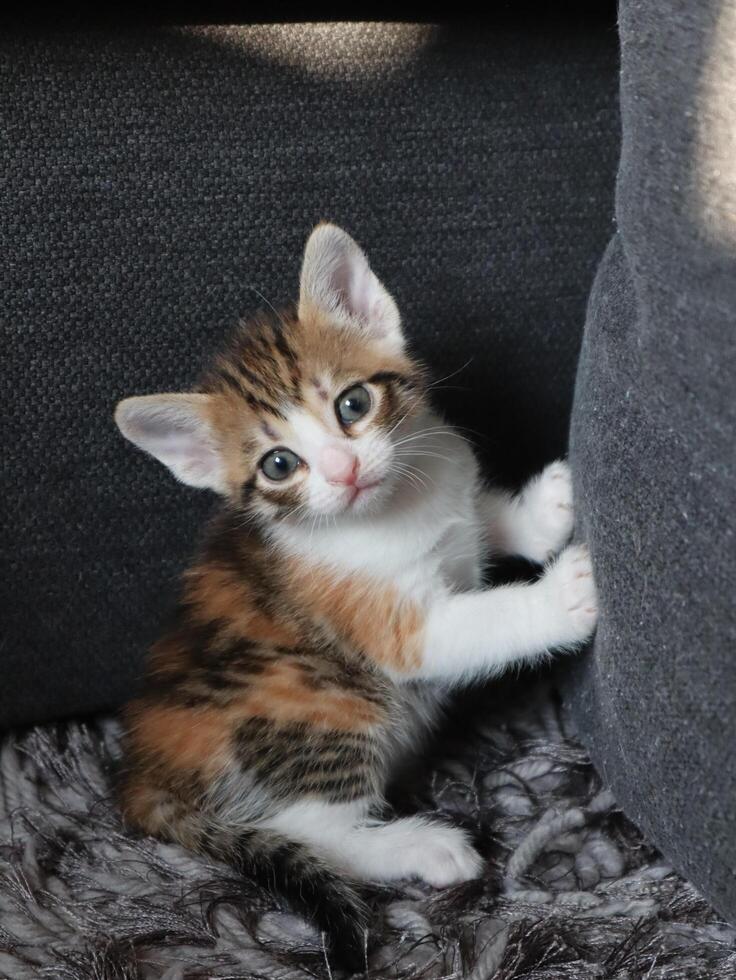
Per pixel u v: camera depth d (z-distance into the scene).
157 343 0.53
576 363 0.56
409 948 0.44
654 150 0.39
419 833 0.48
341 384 0.50
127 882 0.48
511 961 0.43
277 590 0.51
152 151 0.51
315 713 0.50
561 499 0.52
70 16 0.49
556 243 0.54
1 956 0.44
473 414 0.56
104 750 0.55
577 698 0.51
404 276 0.54
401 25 0.51
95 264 0.52
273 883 0.46
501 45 0.52
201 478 0.51
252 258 0.53
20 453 0.53
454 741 0.54
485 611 0.49
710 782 0.40
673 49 0.38
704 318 0.38
